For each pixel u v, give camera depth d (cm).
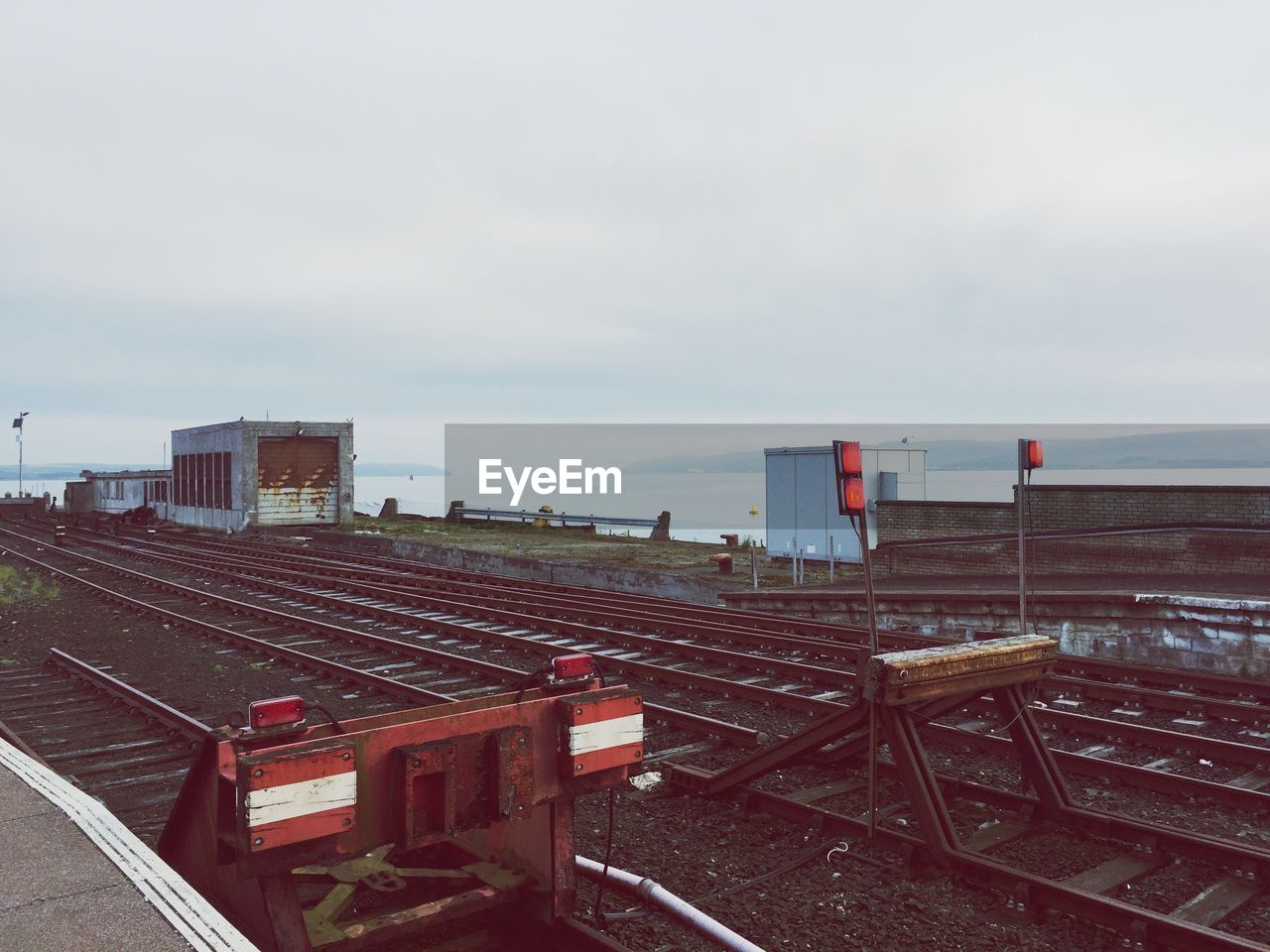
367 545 3234
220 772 352
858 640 1304
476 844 477
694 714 922
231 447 3988
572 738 414
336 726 377
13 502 7044
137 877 392
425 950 429
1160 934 432
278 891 366
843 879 520
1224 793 630
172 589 1989
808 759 727
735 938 436
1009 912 476
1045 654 601
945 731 783
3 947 331
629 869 541
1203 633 1056
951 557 1753
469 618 1580
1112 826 559
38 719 959
